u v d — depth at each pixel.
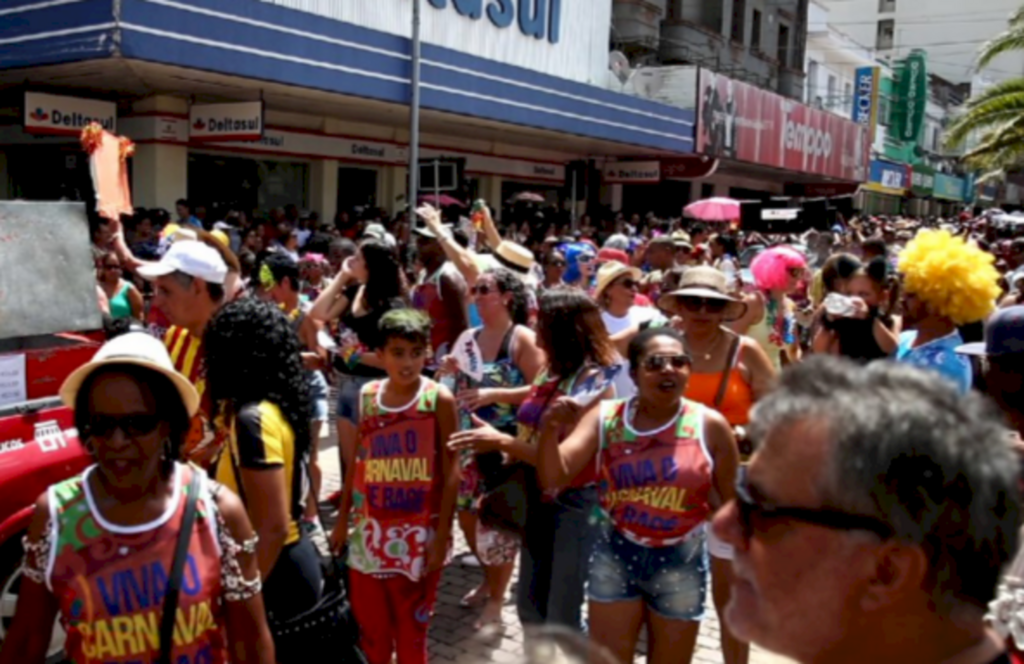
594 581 3.36
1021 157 27.08
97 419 2.13
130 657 2.12
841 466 1.17
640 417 3.34
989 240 19.67
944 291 4.03
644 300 6.34
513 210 19.88
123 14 9.27
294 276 5.93
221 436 2.86
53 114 11.11
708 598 4.91
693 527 3.27
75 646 2.16
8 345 3.92
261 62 10.78
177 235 5.25
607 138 17.47
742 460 3.83
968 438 1.18
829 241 12.52
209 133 12.40
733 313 3.95
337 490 6.51
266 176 15.28
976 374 3.62
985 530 1.17
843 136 29.16
